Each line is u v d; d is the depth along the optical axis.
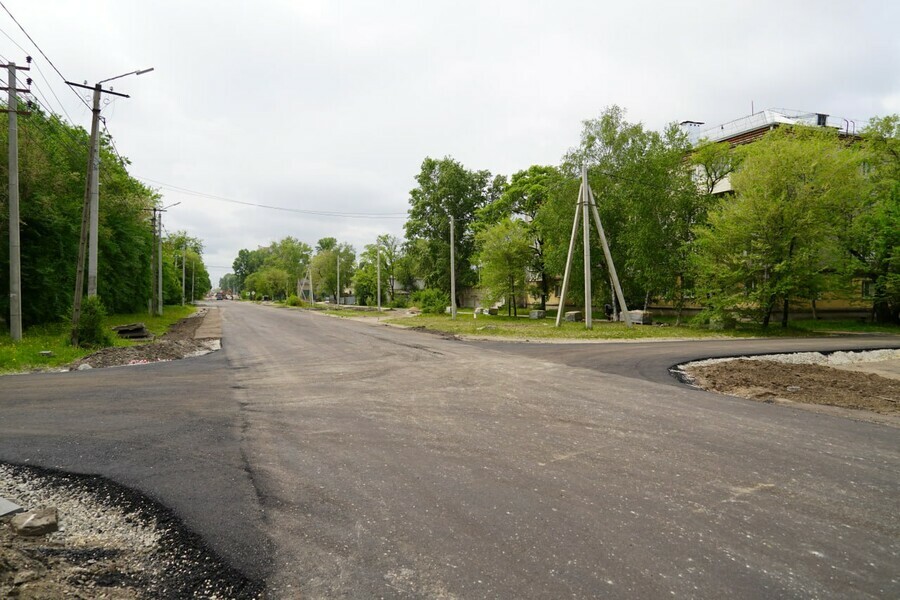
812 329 23.88
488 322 30.58
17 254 15.88
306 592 2.74
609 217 29.70
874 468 4.75
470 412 7.12
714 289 23.62
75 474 4.71
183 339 20.42
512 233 35.56
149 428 6.33
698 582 2.80
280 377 10.47
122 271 32.50
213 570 3.01
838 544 3.27
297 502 4.00
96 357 13.26
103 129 18.67
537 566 2.99
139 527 3.63
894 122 25.92
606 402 7.77
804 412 7.16
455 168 51.59
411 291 74.44
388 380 9.95
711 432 6.02
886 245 24.81
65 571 3.00
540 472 4.65
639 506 3.87
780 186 22.30
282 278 100.69
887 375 11.46
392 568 2.98
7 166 18.20
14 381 10.09
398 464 4.90
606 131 29.67
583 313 31.20
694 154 29.91
